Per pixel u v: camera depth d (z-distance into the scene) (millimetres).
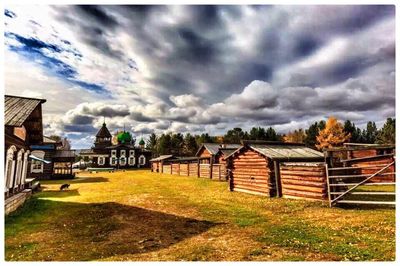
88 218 11039
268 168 15977
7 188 12578
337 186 13461
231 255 6758
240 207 12758
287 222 9852
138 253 7031
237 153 18797
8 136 12141
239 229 9047
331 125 53594
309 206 12570
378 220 9703
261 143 18109
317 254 6734
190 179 29719
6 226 9805
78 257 6812
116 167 66812
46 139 36750
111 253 7074
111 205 13789
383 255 6566
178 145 79750
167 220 10438
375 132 61906
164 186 22594
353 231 8547
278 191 15656
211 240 7965
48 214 11844
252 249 7152
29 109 11984
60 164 42438
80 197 17031
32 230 9320
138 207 13094
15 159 14555
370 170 21031
